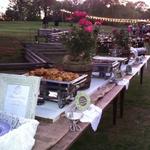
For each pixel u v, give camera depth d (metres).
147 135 4.71
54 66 3.95
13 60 7.63
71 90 2.55
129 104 6.22
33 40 14.66
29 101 2.05
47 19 23.42
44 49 7.14
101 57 4.74
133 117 5.45
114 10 28.44
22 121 1.88
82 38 3.13
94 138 4.48
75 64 3.07
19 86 2.10
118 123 5.11
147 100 6.58
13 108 2.07
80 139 4.39
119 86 3.66
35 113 2.25
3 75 2.14
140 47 7.56
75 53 3.15
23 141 1.66
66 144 1.91
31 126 1.80
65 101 2.51
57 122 2.22
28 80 2.09
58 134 2.01
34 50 7.29
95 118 2.39
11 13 37.16
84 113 2.40
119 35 5.87
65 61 3.13
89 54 3.20
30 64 4.31
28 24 31.25
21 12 37.19
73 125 2.13
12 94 2.10
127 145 4.34
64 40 3.20
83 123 2.25
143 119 5.38
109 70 3.83
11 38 15.28
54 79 2.53
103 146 4.26
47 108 2.44
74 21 3.32
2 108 2.09
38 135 1.97
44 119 2.21
